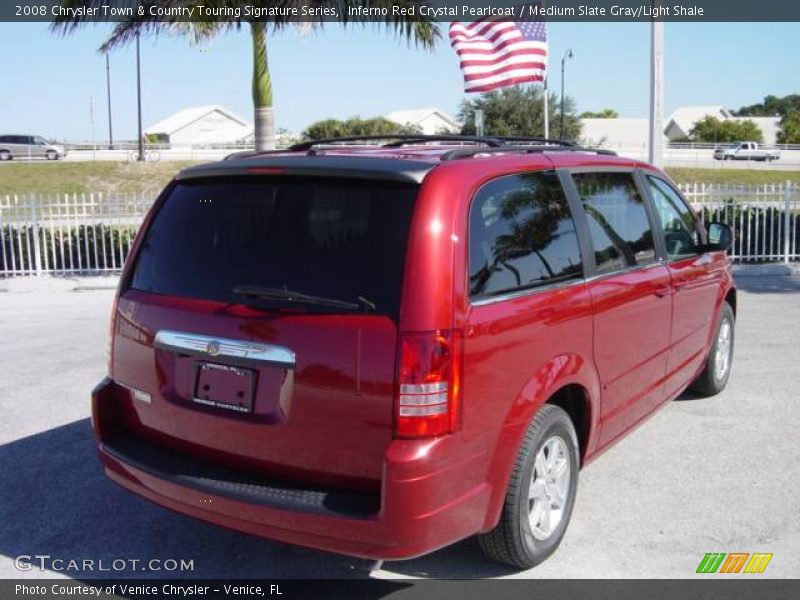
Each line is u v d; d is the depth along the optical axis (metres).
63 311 10.53
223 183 3.71
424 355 3.07
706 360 6.03
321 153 3.81
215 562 4.01
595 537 4.12
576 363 3.87
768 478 4.78
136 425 3.89
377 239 3.24
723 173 40.03
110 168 40.47
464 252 3.26
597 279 4.12
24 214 13.34
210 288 3.56
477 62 11.90
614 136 72.31
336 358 3.16
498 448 3.41
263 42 12.54
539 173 3.91
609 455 5.16
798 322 8.97
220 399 3.46
